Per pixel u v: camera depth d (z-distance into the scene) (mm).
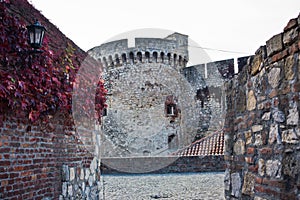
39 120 4082
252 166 3055
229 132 3762
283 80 2525
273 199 2629
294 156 2367
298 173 2311
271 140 2697
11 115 3506
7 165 3424
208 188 9273
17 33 3623
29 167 3834
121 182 12180
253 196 3006
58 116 4594
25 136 3783
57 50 4684
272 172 2658
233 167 3590
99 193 6215
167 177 13641
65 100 4492
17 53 3568
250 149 3111
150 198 7867
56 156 4520
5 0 3475
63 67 4711
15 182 3547
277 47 2594
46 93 3992
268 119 2758
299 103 2307
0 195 3285
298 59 2320
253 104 3076
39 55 3936
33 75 3715
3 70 3285
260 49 2936
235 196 3484
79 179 5250
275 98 2637
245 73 3314
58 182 4520
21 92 3430
